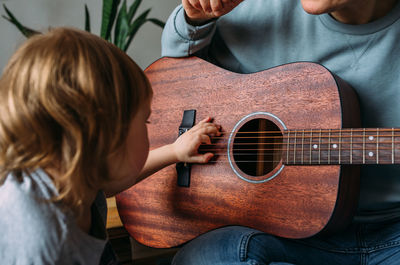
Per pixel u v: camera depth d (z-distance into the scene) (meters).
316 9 0.88
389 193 0.96
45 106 0.60
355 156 0.83
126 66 0.69
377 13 0.94
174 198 1.09
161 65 1.22
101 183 0.68
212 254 0.89
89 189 0.67
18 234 0.59
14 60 0.65
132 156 0.73
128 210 1.17
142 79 0.72
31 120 0.60
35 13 2.22
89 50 0.65
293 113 0.95
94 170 0.65
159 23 2.14
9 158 0.62
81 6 2.32
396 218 0.96
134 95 0.69
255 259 0.86
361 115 0.99
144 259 1.56
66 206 0.63
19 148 0.62
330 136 0.86
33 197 0.61
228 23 1.22
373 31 0.94
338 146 0.85
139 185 1.15
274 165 1.07
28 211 0.60
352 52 0.99
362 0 0.89
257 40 1.16
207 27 1.15
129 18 2.05
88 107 0.61
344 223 0.93
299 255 0.94
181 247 1.09
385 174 0.96
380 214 0.97
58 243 0.61
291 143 0.91
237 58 1.21
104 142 0.64
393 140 0.79
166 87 1.20
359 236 0.98
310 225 0.88
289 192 0.92
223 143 1.04
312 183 0.89
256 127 1.06
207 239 0.94
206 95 1.12
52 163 0.64
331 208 0.86
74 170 0.62
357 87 0.98
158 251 1.60
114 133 0.65
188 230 1.06
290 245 0.95
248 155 1.05
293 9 1.09
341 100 0.89
